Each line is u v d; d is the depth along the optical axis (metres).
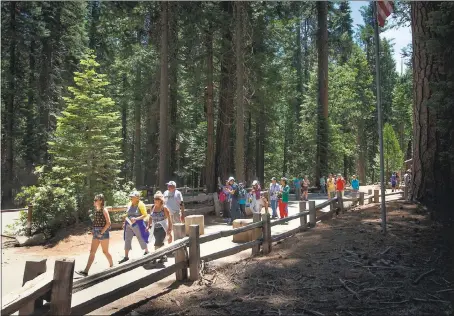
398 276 6.09
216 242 10.54
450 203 10.88
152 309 5.22
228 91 23.45
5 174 29.72
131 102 32.19
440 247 7.47
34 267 4.41
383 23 8.90
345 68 45.03
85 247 11.67
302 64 52.09
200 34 22.53
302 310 4.99
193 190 29.20
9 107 30.44
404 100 53.00
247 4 21.30
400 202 12.33
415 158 12.02
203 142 39.69
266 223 8.38
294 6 26.52
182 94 30.28
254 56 22.94
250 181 35.09
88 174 15.13
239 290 5.86
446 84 9.15
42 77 31.84
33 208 13.99
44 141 29.88
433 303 5.12
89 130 15.69
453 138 10.90
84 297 5.94
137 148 35.56
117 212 14.48
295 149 43.03
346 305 5.10
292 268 6.78
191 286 6.13
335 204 13.18
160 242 8.36
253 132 38.91
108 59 35.91
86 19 37.94
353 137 46.47
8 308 3.36
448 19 9.18
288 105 44.62
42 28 29.66
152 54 25.97
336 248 7.88
